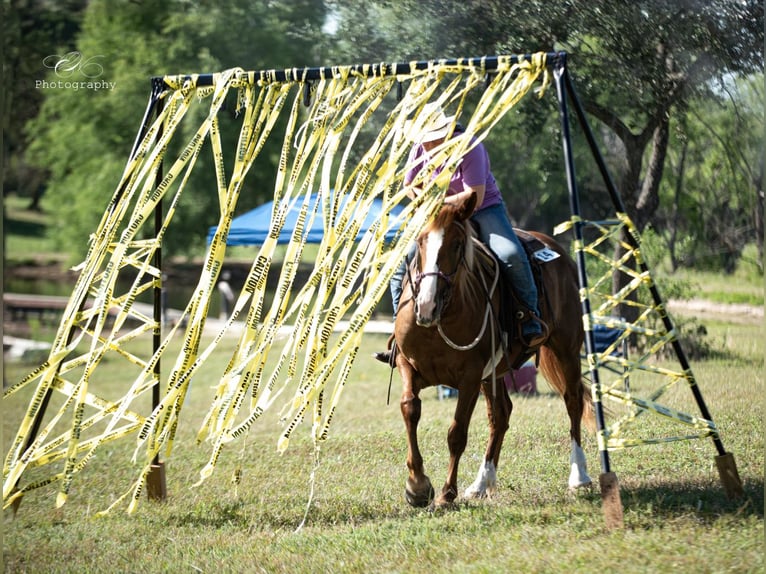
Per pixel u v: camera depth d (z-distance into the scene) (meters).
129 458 12.12
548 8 17.38
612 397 7.56
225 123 38.22
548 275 9.35
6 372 23.50
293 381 19.94
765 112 14.02
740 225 31.69
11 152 51.50
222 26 33.41
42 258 58.09
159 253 9.49
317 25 24.34
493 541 7.00
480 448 11.27
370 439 12.34
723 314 28.89
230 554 7.29
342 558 6.92
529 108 19.81
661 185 31.12
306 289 8.46
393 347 8.73
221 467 11.15
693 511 7.48
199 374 23.17
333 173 20.55
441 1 18.20
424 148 8.48
